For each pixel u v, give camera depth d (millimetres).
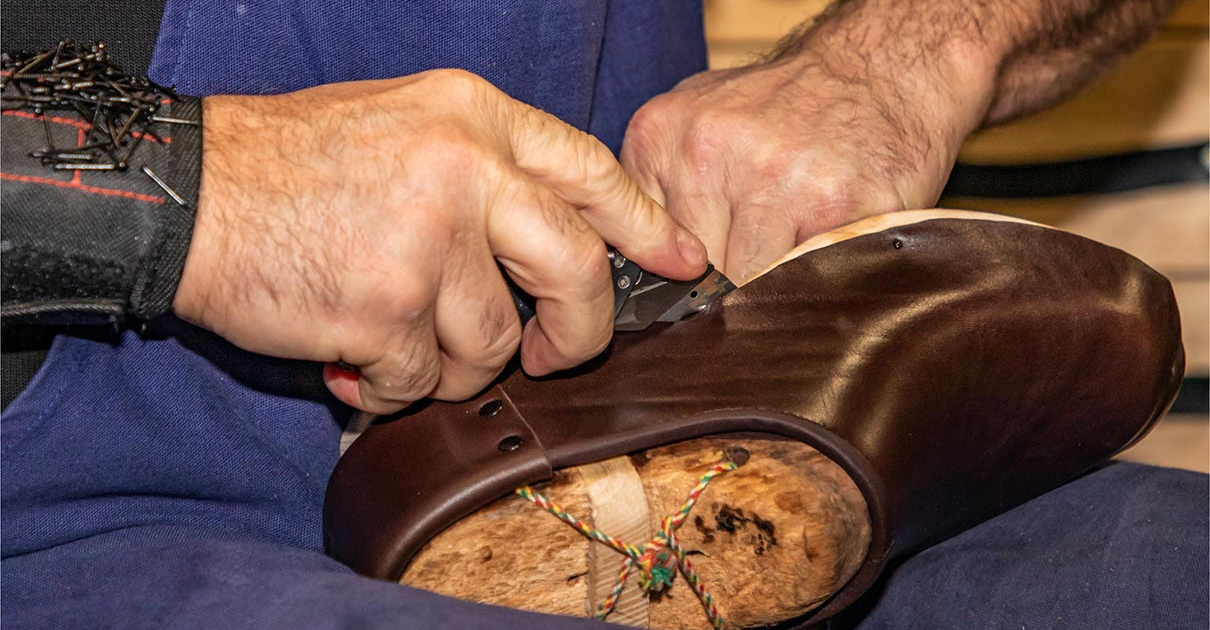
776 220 828
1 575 717
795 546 699
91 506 731
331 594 672
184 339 732
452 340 705
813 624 751
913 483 718
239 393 749
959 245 759
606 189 720
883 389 721
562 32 823
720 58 1604
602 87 911
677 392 723
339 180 683
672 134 855
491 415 724
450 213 684
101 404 724
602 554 710
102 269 674
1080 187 1576
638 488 703
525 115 714
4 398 720
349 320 688
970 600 798
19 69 679
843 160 828
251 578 688
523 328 765
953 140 875
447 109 697
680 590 727
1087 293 763
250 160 686
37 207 667
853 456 700
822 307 744
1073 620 771
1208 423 1537
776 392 718
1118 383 771
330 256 681
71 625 700
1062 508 811
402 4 776
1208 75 1518
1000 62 898
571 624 660
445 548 696
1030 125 1558
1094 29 941
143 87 688
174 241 676
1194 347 1567
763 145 830
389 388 708
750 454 707
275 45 761
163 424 737
